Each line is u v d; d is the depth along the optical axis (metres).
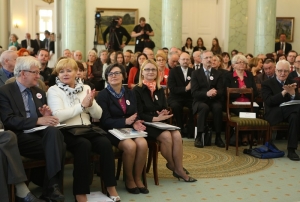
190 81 6.68
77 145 3.75
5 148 3.36
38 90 4.06
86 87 4.30
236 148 5.79
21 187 3.51
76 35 10.66
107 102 4.37
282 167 5.22
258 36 10.62
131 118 4.22
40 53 6.67
